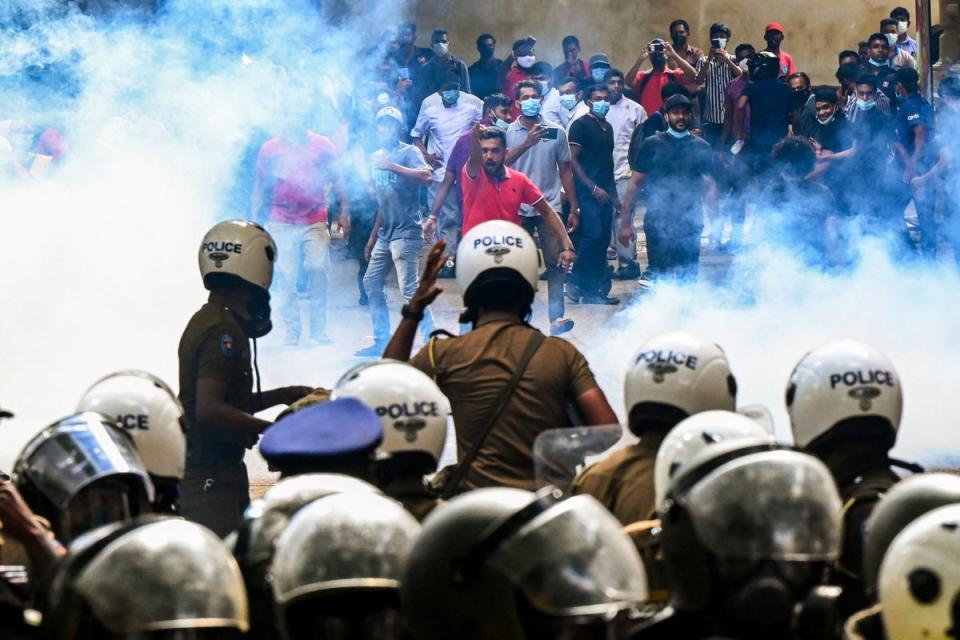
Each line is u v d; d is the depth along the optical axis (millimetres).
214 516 15672
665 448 10078
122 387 11812
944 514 7941
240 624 6914
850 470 11734
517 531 7074
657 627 8055
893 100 45688
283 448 9500
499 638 7059
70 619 6785
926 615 7805
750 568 7641
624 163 45500
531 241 14859
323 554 7238
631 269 43938
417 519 11273
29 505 10281
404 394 11414
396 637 7266
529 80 37312
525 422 14094
